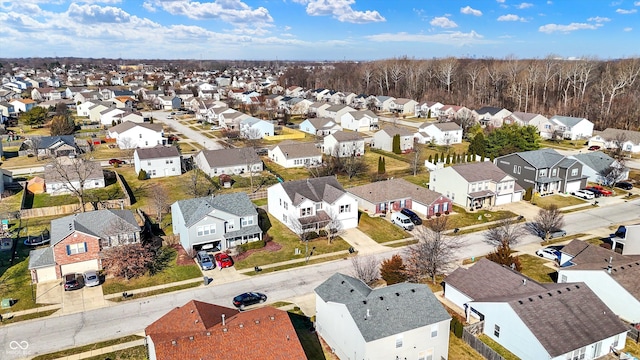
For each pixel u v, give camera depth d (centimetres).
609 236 5559
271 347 2830
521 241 5447
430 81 19125
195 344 2747
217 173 8106
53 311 3875
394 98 17300
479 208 6606
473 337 3397
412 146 10444
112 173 8056
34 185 7156
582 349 3167
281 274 4578
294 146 9069
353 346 3083
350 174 8000
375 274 4444
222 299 4097
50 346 3397
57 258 4409
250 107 15362
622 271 3900
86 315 3825
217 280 4450
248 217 5319
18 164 8819
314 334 3581
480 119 13262
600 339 3175
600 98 13562
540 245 5325
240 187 7444
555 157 7362
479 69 18012
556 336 3111
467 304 3706
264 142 10956
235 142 10912
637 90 13388
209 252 5038
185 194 7038
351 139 9694
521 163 7319
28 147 9888
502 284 3766
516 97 15338
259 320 3006
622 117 12131
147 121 13662
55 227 4741
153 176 8019
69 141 9606
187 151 9912
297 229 5472
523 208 6612
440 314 3231
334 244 5306
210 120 13688
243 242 5228
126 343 3438
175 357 2650
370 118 13062
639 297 3641
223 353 2733
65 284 4200
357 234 5612
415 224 5912
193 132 12106
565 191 7281
